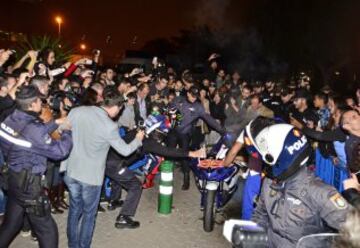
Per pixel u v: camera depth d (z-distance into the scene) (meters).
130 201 5.95
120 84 7.84
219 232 6.04
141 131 4.93
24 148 3.95
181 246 5.55
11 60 9.15
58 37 11.20
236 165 5.96
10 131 3.96
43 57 7.97
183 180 8.33
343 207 2.24
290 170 2.36
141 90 8.65
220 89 10.49
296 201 2.36
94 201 4.77
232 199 7.36
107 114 4.71
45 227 4.11
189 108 7.78
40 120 4.13
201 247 5.54
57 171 6.24
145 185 7.83
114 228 6.01
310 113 8.09
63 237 5.64
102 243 5.52
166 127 6.25
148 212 6.71
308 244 2.22
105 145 4.66
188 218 6.53
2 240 4.14
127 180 5.85
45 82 5.06
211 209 5.94
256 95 7.48
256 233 2.43
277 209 2.42
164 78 9.59
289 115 8.13
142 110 8.70
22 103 4.03
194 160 6.12
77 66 8.84
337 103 6.34
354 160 4.02
